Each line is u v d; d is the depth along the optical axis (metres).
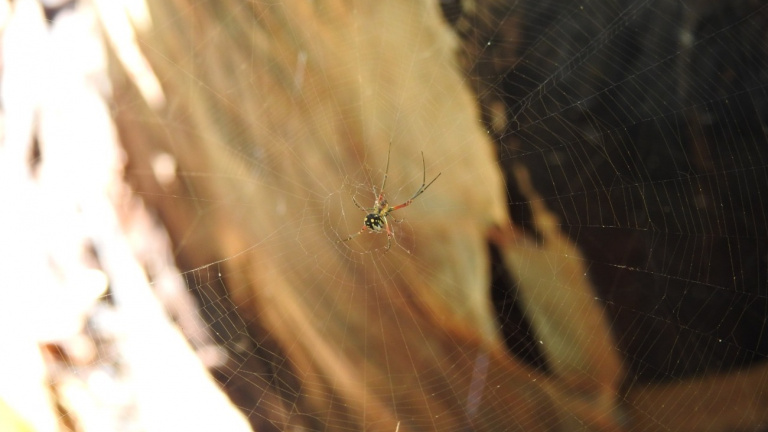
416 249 0.38
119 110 0.37
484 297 0.38
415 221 0.38
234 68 0.37
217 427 0.37
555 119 0.36
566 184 0.37
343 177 0.38
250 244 0.38
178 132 0.38
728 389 0.36
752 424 0.35
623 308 0.37
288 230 0.38
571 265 0.37
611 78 0.36
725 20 0.35
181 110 0.37
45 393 0.37
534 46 0.36
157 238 0.38
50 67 0.37
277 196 0.38
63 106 0.37
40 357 0.37
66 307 0.37
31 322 0.37
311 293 0.39
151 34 0.37
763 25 0.35
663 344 0.37
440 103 0.37
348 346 0.38
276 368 0.38
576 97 0.36
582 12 0.35
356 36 0.37
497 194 0.37
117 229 0.38
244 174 0.38
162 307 0.38
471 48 0.36
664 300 0.37
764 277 0.36
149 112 0.38
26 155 0.37
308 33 0.37
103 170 0.38
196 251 0.38
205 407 0.37
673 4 0.35
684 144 0.36
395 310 0.38
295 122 0.38
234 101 0.37
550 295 0.37
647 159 0.36
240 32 0.37
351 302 0.39
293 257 0.39
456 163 0.37
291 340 0.38
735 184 0.36
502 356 0.38
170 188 0.38
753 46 0.35
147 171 0.38
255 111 0.37
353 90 0.37
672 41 0.35
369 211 0.38
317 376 0.38
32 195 0.38
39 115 0.37
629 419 0.37
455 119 0.37
